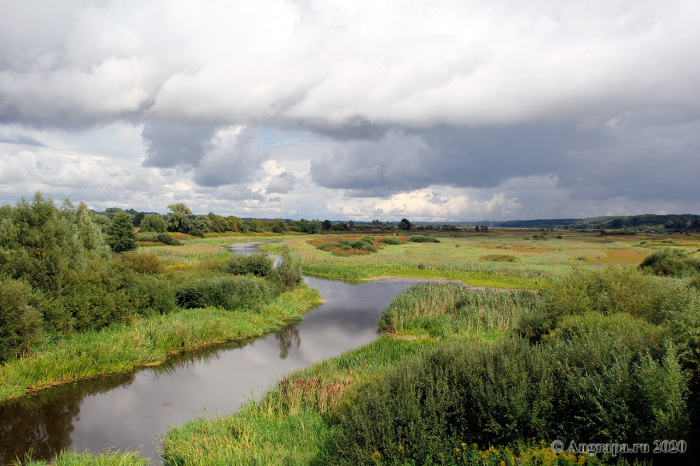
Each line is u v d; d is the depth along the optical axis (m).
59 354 10.66
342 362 11.24
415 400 5.62
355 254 51.28
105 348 11.37
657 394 4.55
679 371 4.80
